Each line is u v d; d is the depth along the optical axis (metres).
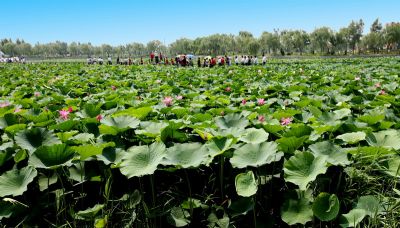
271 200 3.28
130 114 4.83
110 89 9.80
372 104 5.94
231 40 113.56
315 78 11.36
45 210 3.28
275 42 101.25
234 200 3.35
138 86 10.62
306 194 3.11
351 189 3.25
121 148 3.73
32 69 24.27
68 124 4.33
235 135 3.84
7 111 5.43
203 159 3.20
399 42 91.50
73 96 9.01
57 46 157.75
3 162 3.51
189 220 3.12
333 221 2.98
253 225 3.15
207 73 16.84
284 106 6.28
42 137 3.87
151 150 3.34
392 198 3.11
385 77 11.01
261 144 3.35
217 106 6.38
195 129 4.04
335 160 3.24
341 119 4.79
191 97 7.68
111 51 152.62
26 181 3.15
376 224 2.88
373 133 3.88
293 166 3.10
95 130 4.43
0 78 15.10
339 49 100.81
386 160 3.45
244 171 3.47
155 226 3.12
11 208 3.13
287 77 12.89
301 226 3.03
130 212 3.17
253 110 5.58
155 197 3.40
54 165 3.24
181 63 31.70
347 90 7.37
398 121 4.80
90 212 2.96
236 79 11.98
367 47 98.44
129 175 3.07
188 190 3.53
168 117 5.43
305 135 3.74
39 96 8.06
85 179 3.34
